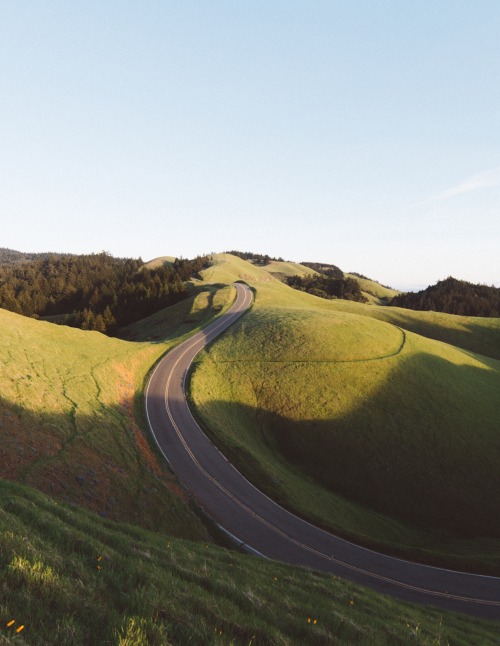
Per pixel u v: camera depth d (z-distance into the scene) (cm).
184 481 3123
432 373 5881
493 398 5650
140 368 5419
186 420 4169
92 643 552
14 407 2759
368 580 2395
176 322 9031
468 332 10219
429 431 4638
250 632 752
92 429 3084
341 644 842
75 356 4606
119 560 870
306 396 5059
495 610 2234
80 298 15025
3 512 907
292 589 1195
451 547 3203
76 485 2316
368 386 5309
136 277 16325
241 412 4834
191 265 17438
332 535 2833
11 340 4184
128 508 2427
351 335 6644
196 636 657
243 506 2984
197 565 1116
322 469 4178
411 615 1382
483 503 3853
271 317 7625
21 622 530
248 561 1460
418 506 3809
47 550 770
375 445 4425
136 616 626
